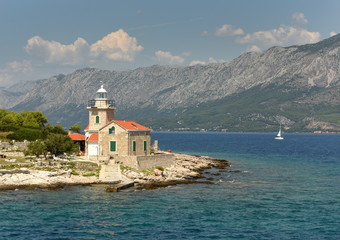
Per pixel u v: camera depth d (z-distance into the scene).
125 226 57.28
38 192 76.81
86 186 83.31
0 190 77.19
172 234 54.25
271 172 117.06
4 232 53.66
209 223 59.31
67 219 59.94
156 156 103.69
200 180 96.62
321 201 74.81
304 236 54.12
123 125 99.81
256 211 66.50
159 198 75.06
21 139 125.50
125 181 86.50
